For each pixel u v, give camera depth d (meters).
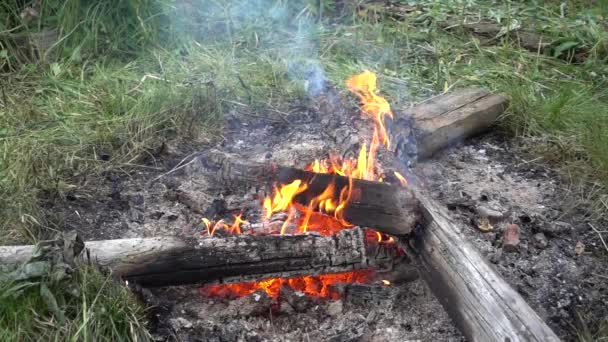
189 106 2.62
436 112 2.54
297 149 2.39
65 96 2.71
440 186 2.31
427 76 3.01
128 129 2.51
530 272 2.01
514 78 2.94
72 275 1.74
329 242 1.86
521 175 2.44
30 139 2.42
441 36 3.27
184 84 2.79
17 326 1.68
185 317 1.82
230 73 2.88
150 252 1.80
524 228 2.16
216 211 2.16
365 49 3.15
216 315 1.84
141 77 2.84
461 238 1.79
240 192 2.20
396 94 2.82
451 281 1.73
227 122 2.63
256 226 2.04
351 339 1.78
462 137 2.55
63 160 2.35
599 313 1.91
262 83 2.84
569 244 2.13
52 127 2.52
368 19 3.39
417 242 1.84
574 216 2.25
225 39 3.13
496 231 2.13
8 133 2.46
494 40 3.26
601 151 2.47
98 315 1.70
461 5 3.48
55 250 1.77
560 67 3.06
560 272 2.03
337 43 3.16
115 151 2.42
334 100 2.69
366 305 1.87
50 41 2.94
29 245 1.86
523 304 1.61
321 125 2.62
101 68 2.86
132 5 3.02
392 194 1.87
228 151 2.47
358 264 1.88
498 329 1.58
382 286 1.89
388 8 3.46
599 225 2.22
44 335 1.68
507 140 2.62
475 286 1.67
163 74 2.85
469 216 2.18
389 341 1.79
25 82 2.77
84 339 1.64
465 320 1.67
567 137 2.60
